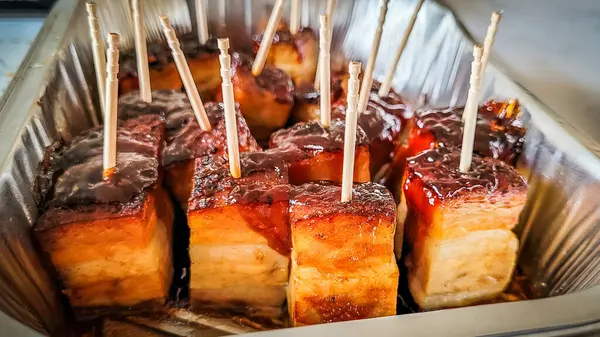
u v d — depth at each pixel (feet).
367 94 0.73
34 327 0.47
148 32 0.90
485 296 0.61
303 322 0.54
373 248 0.52
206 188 0.55
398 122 0.75
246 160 0.59
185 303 0.61
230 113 0.52
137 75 0.79
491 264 0.58
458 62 0.80
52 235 0.52
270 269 0.58
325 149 0.62
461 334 0.40
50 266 0.54
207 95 0.86
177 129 0.67
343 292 0.53
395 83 0.89
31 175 0.56
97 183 0.55
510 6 1.26
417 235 0.59
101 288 0.57
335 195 0.53
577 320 0.41
